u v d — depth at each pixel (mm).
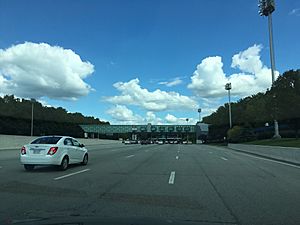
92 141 64938
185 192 10359
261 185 11922
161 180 13000
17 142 41125
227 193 10242
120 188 11023
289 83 47156
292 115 47844
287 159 23984
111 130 112938
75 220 5125
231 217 7207
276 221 6887
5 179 13039
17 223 4996
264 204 8625
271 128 79938
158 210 7805
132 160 23422
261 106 77562
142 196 9625
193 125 124438
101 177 13812
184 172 15906
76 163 18594
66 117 125312
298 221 6887
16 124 70750
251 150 37719
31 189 10719
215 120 127438
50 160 15625
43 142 16406
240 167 18844
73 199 9086
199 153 35062
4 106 100062
